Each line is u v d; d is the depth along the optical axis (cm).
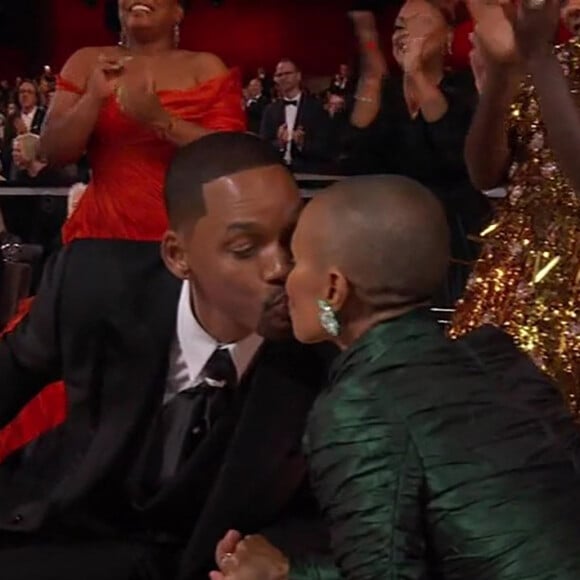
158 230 328
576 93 225
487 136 238
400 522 152
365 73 390
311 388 197
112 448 200
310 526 198
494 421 156
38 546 203
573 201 229
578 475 158
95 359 205
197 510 200
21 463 214
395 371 158
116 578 199
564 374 226
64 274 208
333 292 163
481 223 350
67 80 340
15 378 213
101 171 334
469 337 169
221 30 1652
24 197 562
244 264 186
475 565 151
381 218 161
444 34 378
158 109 315
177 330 201
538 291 231
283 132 740
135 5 331
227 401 202
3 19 1641
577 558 151
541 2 201
